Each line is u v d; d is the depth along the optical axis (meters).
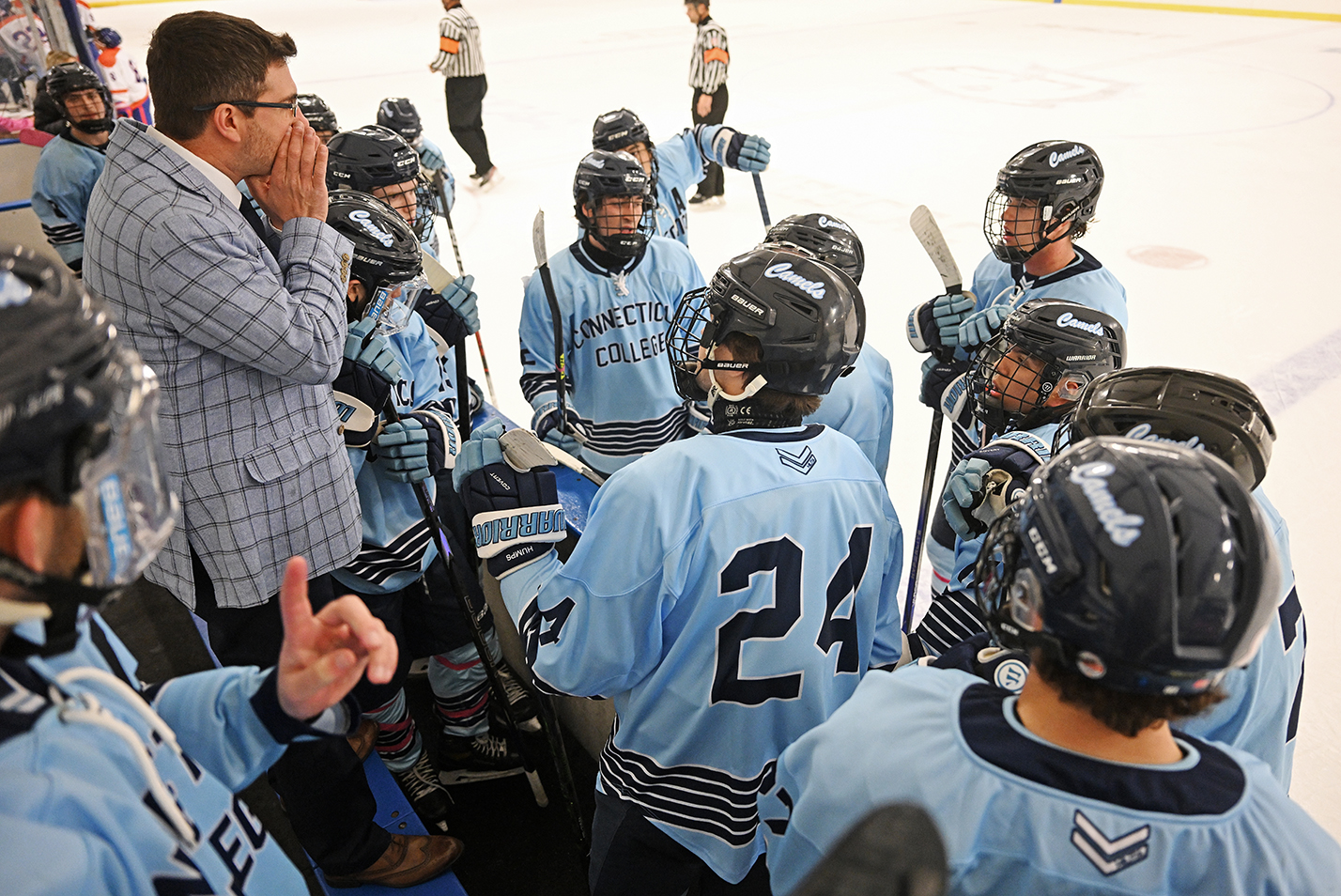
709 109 7.79
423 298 2.35
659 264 2.78
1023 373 1.68
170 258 1.39
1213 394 1.23
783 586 1.26
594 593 1.23
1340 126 9.20
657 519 1.20
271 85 1.46
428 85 12.23
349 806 1.71
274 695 0.87
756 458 1.26
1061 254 2.49
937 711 0.87
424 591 2.08
